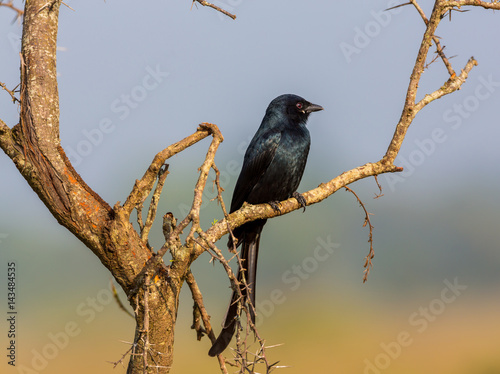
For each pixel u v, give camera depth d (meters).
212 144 6.94
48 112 6.48
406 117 8.31
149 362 6.69
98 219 6.55
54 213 6.52
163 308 6.67
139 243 6.71
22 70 6.46
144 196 6.89
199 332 7.82
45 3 6.64
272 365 5.75
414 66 8.34
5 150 6.45
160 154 6.84
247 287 6.14
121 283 6.69
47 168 6.41
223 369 7.23
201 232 6.37
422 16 8.30
